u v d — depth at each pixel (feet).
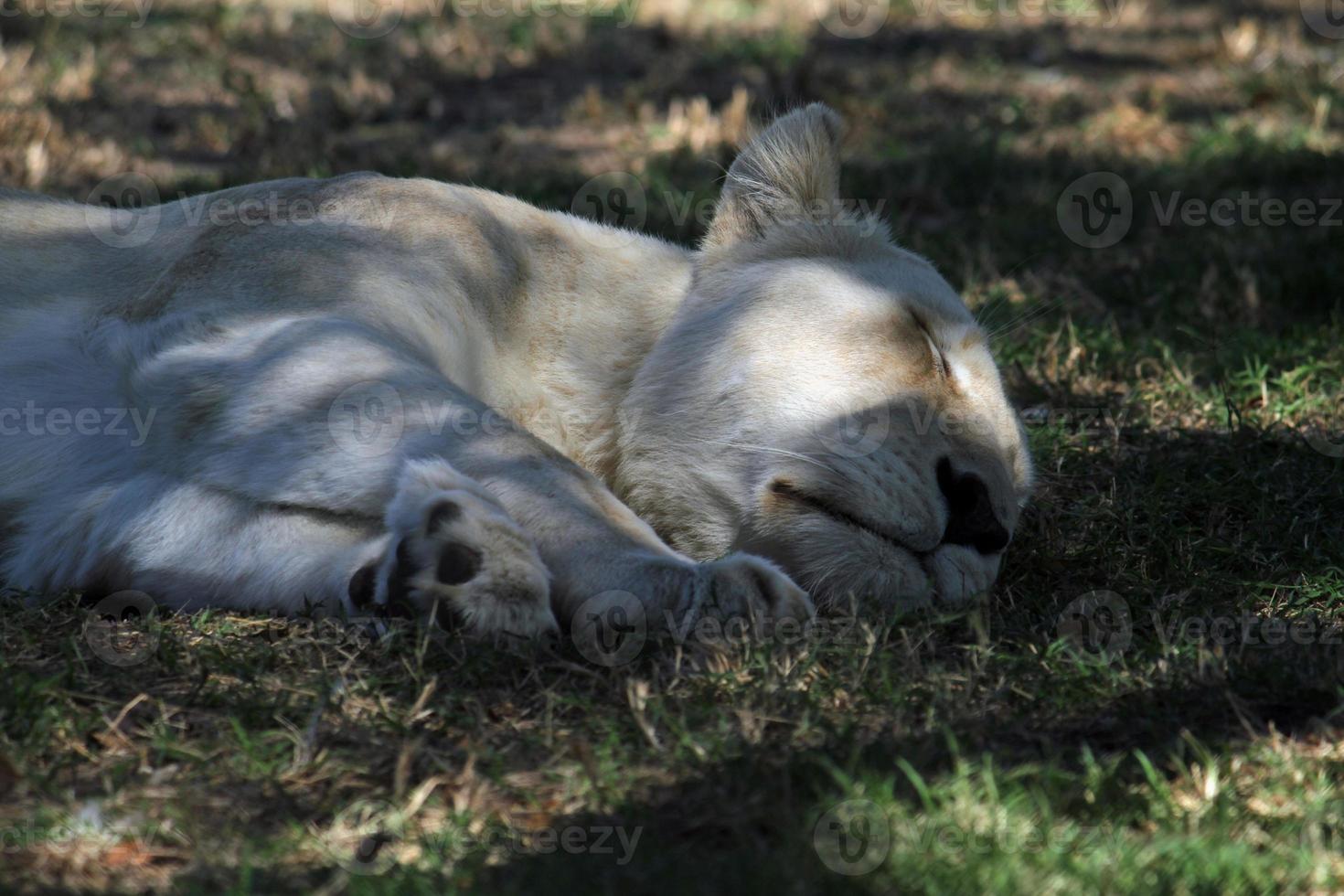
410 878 31.58
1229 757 37.70
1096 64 154.51
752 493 50.26
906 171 111.14
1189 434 66.74
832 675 42.06
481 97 132.87
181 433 47.39
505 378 54.75
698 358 53.31
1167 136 125.59
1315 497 58.95
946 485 49.32
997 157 114.21
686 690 40.73
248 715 38.81
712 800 35.17
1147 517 56.85
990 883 31.27
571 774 36.63
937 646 45.37
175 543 46.60
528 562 41.65
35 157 97.09
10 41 133.59
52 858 32.96
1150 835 34.45
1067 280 87.81
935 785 35.42
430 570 41.09
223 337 49.11
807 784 35.91
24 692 38.32
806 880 31.35
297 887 31.89
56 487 49.47
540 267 56.90
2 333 52.65
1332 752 38.58
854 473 48.39
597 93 132.46
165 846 33.71
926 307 53.62
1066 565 52.70
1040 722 40.14
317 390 46.16
